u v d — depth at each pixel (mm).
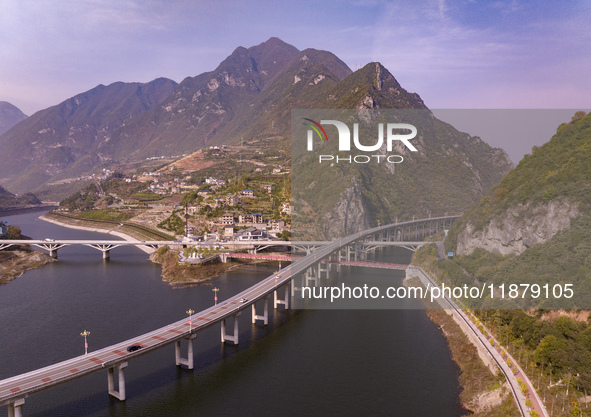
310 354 147750
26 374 109562
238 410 114125
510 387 113000
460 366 138000
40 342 159125
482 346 138000
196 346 155500
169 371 136000
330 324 176375
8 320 184000
